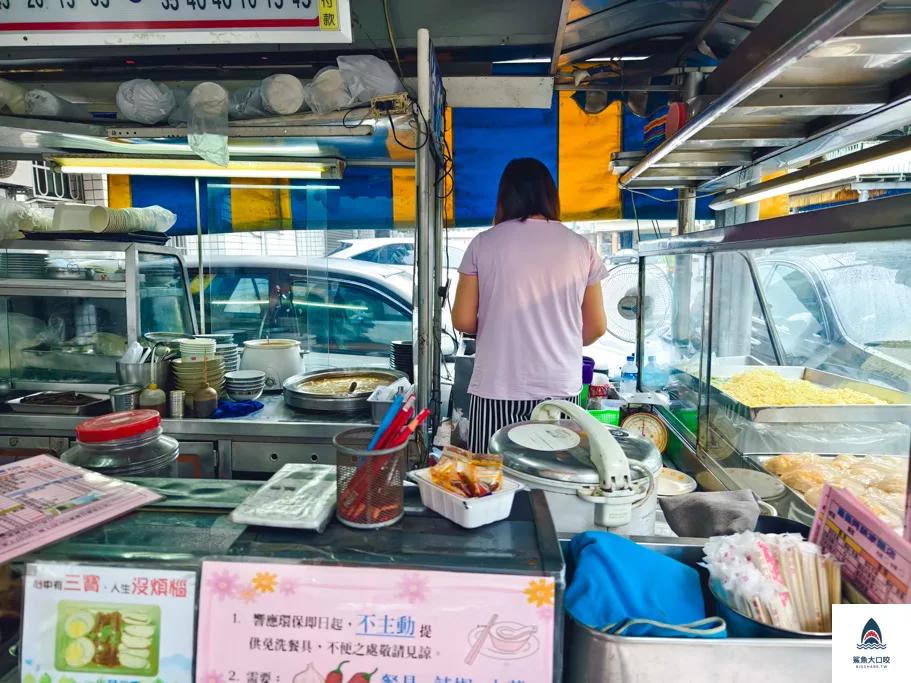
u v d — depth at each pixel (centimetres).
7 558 76
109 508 90
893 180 269
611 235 422
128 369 237
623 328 331
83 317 253
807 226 118
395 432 87
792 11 120
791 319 198
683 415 222
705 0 221
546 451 117
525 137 318
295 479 99
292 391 241
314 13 160
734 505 113
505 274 183
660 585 88
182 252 288
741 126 204
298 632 74
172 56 279
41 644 76
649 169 272
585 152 318
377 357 354
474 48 279
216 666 75
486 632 73
